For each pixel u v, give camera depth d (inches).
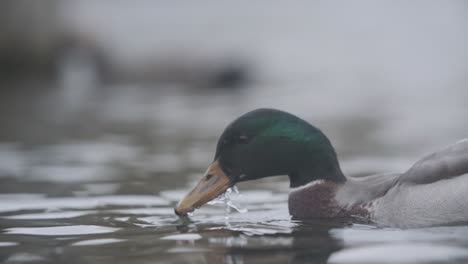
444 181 289.6
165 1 1552.7
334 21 1749.5
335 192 317.4
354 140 613.0
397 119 754.8
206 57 1327.5
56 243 271.9
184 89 1179.3
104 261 241.9
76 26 1321.4
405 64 1392.7
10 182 434.0
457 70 1304.1
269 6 1774.1
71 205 357.7
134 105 921.5
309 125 324.8
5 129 700.0
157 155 539.2
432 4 1856.5
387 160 502.6
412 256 233.8
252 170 324.8
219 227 297.0
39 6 1279.5
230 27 1560.0
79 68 1272.1
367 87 1144.2
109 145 595.5
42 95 1043.9
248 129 323.6
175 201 367.9
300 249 251.0
